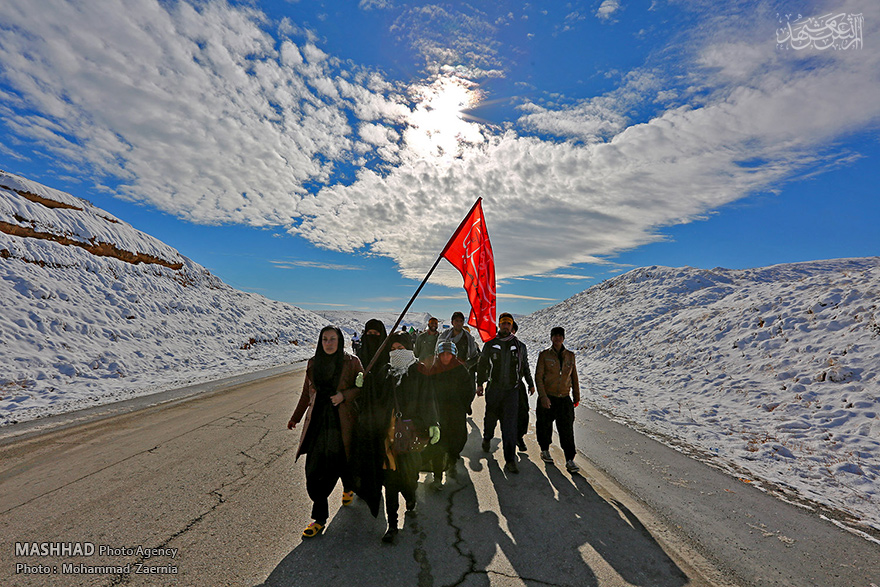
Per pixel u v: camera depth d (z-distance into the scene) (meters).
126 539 2.95
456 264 4.71
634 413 7.72
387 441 3.13
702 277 24.75
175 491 3.76
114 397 8.06
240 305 24.09
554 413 4.72
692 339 13.59
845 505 3.80
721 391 9.17
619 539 3.08
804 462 5.09
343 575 2.57
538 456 5.05
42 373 9.23
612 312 23.58
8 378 8.48
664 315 18.80
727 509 3.62
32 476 4.06
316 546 2.91
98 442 5.17
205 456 4.70
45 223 15.92
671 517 3.45
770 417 7.20
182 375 11.36
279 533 3.08
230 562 2.69
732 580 2.59
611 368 14.20
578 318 26.61
